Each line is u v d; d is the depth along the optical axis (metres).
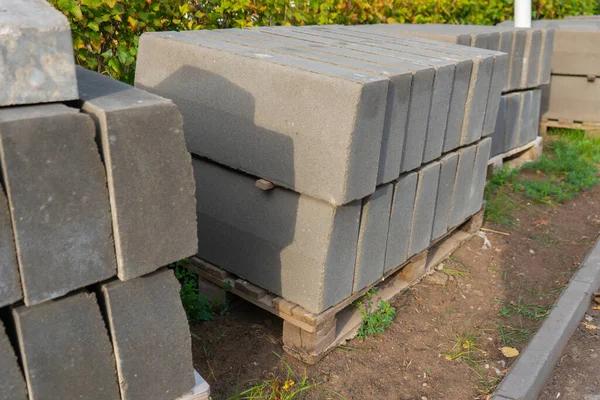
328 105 2.53
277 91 2.68
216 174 3.11
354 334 3.21
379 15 5.88
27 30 1.53
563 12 9.30
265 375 2.90
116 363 1.91
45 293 1.69
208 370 2.90
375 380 2.95
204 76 2.97
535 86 5.50
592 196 5.50
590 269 3.98
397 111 2.80
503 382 2.89
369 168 2.68
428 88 3.01
